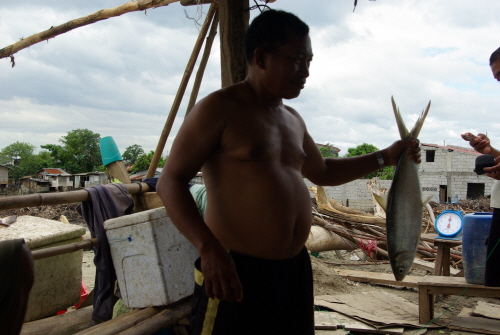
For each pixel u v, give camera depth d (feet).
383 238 27.76
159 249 9.62
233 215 5.46
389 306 14.30
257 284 5.41
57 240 11.51
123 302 10.12
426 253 25.68
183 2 15.61
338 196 102.32
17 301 4.05
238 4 11.95
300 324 5.87
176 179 5.20
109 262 10.50
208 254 4.75
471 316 13.71
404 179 6.91
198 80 15.71
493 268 11.43
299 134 6.43
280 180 5.56
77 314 11.29
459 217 16.15
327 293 15.79
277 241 5.47
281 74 5.64
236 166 5.46
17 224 11.93
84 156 261.44
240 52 11.93
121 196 11.51
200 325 5.56
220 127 5.41
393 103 7.21
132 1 16.42
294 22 5.71
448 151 101.86
